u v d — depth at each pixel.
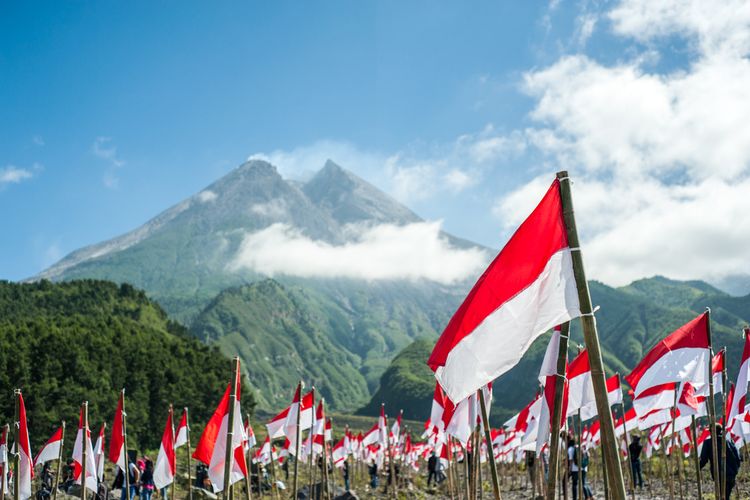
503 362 10.12
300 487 50.81
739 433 28.83
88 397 94.25
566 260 9.97
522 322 10.11
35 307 170.25
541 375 13.78
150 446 106.88
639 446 37.19
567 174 10.16
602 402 9.26
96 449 33.72
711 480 39.97
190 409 114.56
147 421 106.38
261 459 51.56
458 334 10.67
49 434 87.56
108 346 109.12
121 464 26.05
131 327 136.62
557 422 10.69
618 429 33.09
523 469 61.19
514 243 10.51
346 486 51.84
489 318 10.42
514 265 10.43
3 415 85.75
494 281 10.55
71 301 180.25
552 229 10.20
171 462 26.95
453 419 18.39
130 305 190.00
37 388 88.62
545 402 13.70
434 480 54.44
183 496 46.03
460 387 10.39
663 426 31.84
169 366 117.12
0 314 156.88
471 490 17.84
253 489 48.00
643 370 18.67
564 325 10.94
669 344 18.06
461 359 10.49
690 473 43.09
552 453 10.62
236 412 19.80
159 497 38.19
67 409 89.88
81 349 102.06
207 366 133.00
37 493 36.47
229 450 17.16
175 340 146.25
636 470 37.19
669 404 21.22
